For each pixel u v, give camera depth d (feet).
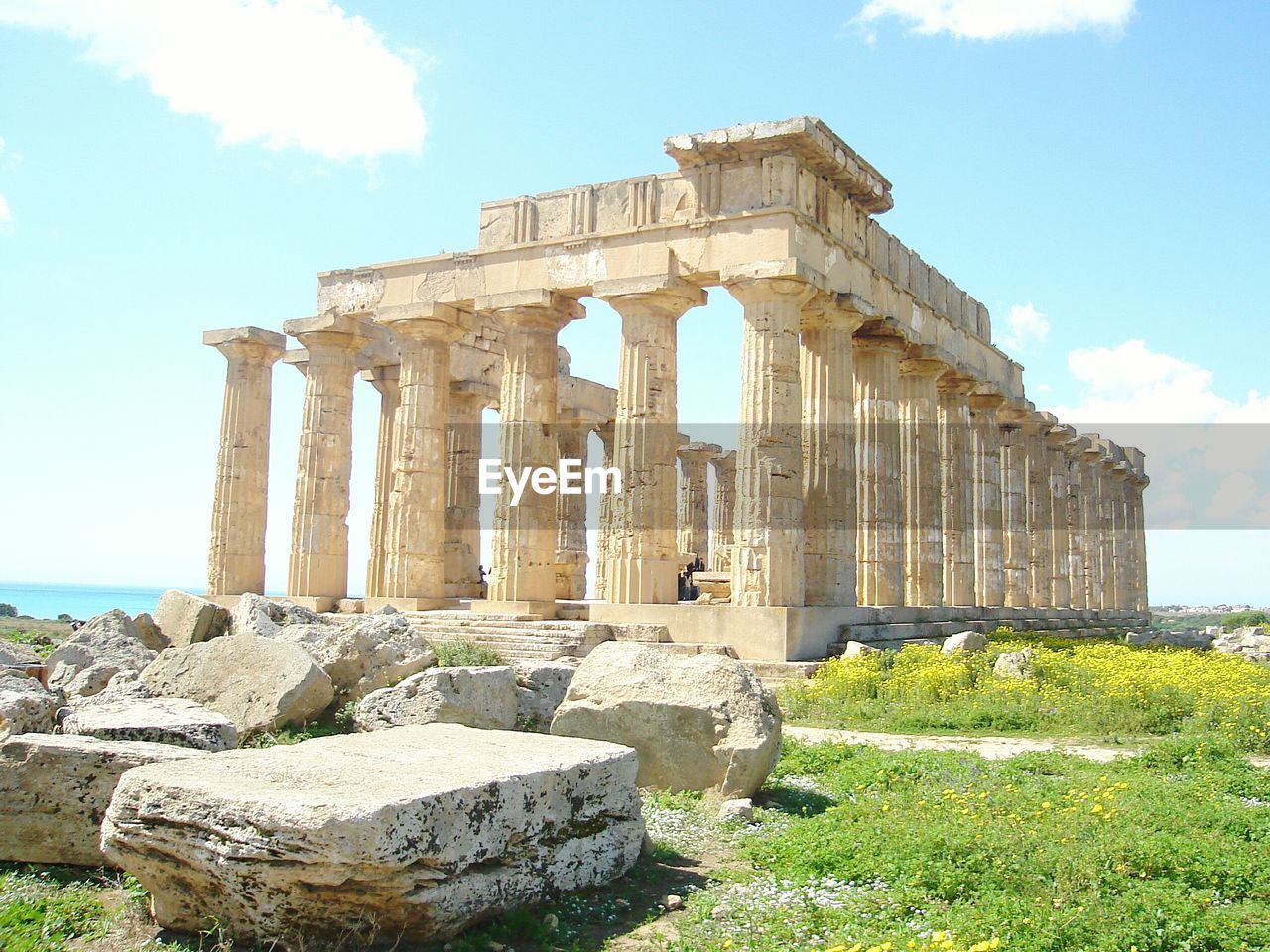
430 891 22.17
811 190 80.48
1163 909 23.97
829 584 82.48
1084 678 64.13
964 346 111.45
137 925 23.81
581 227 86.33
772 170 77.61
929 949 21.16
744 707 36.42
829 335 84.79
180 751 28.81
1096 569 165.27
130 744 29.53
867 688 63.16
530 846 24.99
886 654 71.61
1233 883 26.50
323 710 45.73
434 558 92.48
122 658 55.77
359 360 113.70
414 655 49.57
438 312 91.50
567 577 125.08
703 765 35.86
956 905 24.77
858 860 28.02
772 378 76.28
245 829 21.86
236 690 44.09
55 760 28.35
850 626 80.33
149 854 23.34
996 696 60.44
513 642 75.61
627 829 28.19
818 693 62.90
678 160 81.15
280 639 45.39
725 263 78.48
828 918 24.22
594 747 29.07
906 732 53.83
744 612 73.92
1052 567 141.59
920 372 101.09
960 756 43.19
